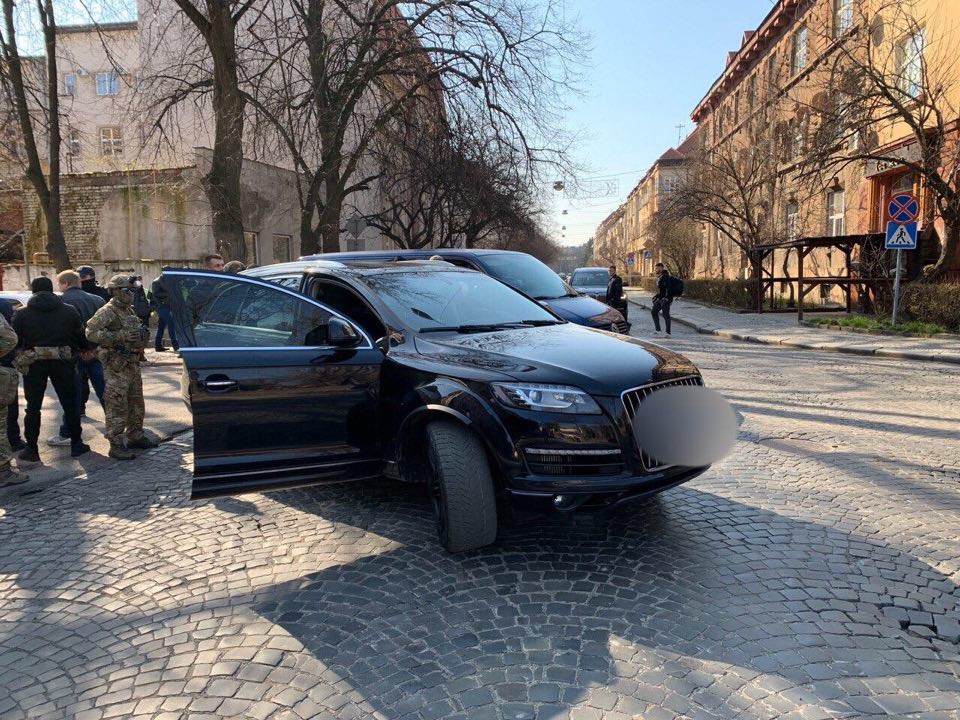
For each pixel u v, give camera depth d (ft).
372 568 12.55
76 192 66.44
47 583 12.42
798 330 53.62
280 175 74.59
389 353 14.08
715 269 126.31
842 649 9.58
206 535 14.43
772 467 18.15
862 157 53.72
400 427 13.42
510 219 83.51
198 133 90.12
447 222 89.30
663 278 55.21
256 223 70.85
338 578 12.19
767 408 25.58
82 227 66.95
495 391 12.14
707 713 8.27
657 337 54.34
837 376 32.55
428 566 12.56
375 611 10.98
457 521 12.17
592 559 12.64
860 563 12.28
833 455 19.19
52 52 55.11
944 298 46.70
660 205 101.55
